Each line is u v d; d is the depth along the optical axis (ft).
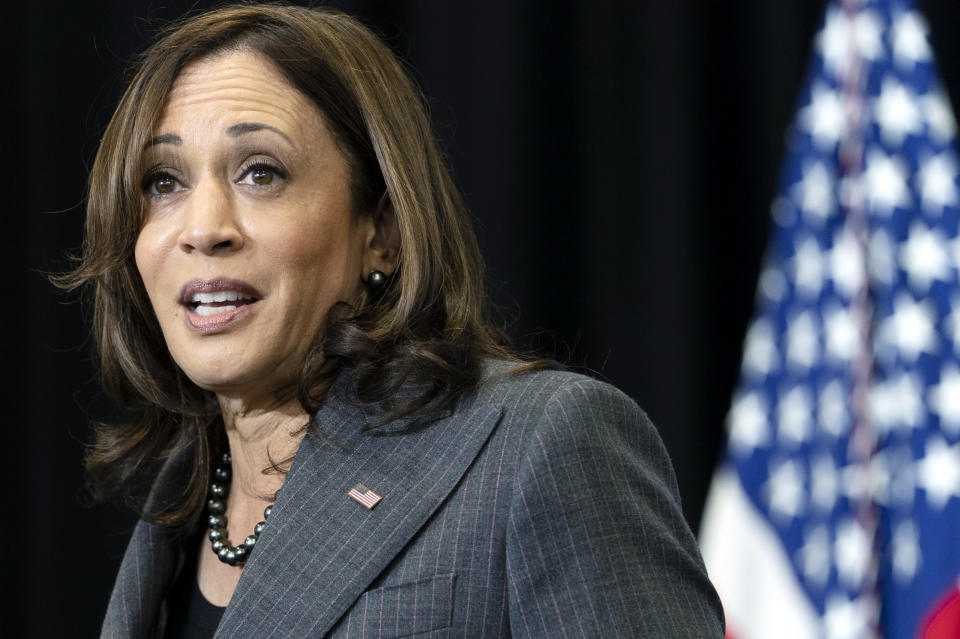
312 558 14.60
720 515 30.22
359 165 16.52
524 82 34.71
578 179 34.76
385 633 13.78
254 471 16.92
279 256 15.74
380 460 15.26
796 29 33.86
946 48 33.17
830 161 31.37
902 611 28.91
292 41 16.52
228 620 14.61
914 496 29.27
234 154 15.92
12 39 36.45
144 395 17.99
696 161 33.99
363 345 15.72
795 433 30.22
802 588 29.45
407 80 17.66
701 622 13.69
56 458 35.32
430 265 16.34
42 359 35.55
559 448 14.06
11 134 36.27
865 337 30.30
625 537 13.73
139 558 18.04
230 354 15.84
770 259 31.24
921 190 30.73
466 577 13.97
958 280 30.09
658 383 33.55
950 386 29.60
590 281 34.45
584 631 13.26
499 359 16.74
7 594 35.45
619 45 34.86
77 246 35.94
